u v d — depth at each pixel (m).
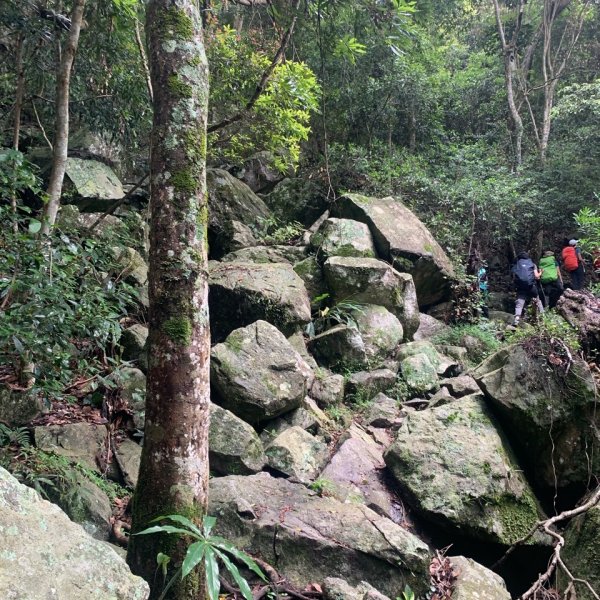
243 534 3.74
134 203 8.78
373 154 12.02
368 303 7.64
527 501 4.58
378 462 5.09
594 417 4.68
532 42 14.76
